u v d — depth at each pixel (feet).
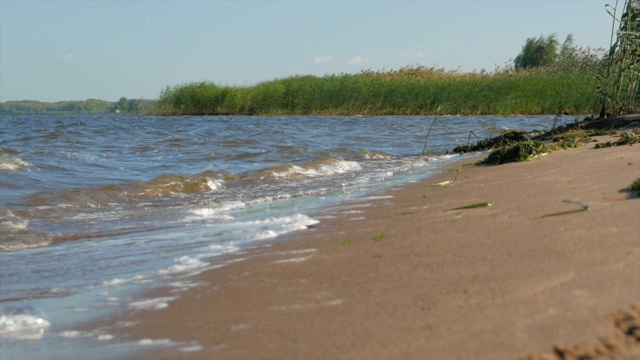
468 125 68.69
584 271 10.91
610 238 12.68
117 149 44.52
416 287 11.43
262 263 14.51
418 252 13.74
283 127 68.90
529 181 22.00
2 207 23.36
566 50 123.85
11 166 32.71
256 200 25.31
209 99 123.34
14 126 76.07
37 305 12.93
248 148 44.21
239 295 12.35
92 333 11.15
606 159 24.31
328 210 21.31
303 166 34.24
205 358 9.56
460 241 14.20
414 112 103.91
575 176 21.26
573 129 39.81
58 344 10.76
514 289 10.53
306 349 9.38
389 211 19.86
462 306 10.15
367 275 12.58
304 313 10.90
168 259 15.94
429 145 48.34
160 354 9.94
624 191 16.98
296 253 15.14
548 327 8.87
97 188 27.04
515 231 14.38
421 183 26.50
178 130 65.36
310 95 111.45
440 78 112.47
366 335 9.57
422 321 9.78
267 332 10.25
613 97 42.27
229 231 19.02
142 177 31.78
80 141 50.39
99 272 15.23
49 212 23.27
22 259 17.13
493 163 30.60
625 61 41.04
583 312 9.16
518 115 94.99
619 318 8.79
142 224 21.47
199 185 28.99
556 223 14.49
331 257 14.38
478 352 8.48
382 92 106.11
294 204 23.67
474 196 20.51
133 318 11.71
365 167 35.53
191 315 11.53
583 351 8.04
